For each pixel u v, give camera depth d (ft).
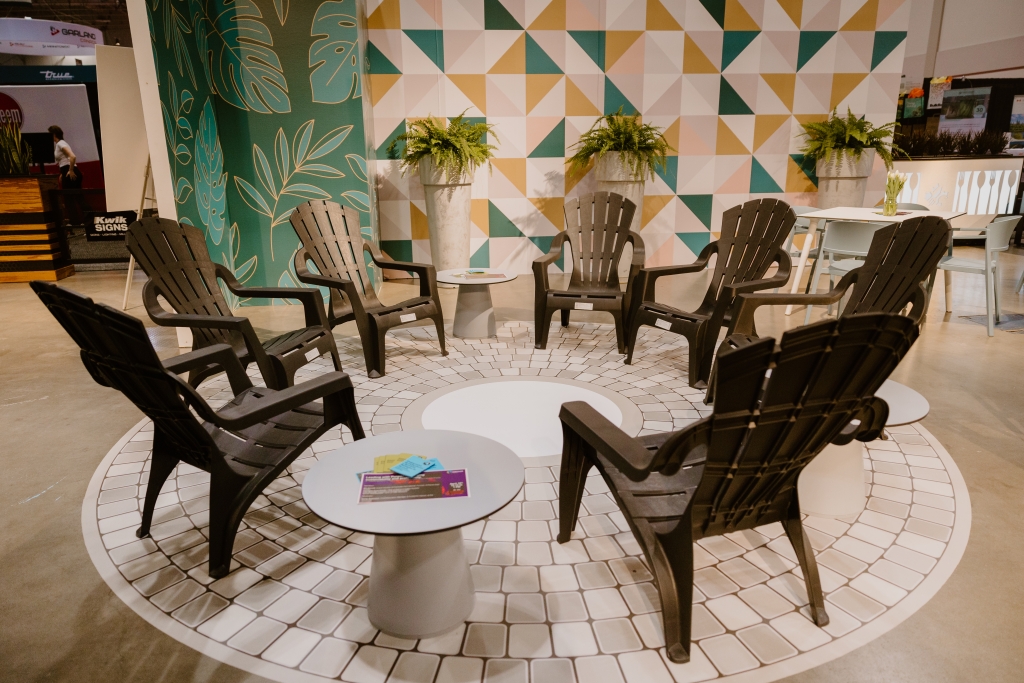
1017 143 30.14
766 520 5.86
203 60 16.48
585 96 21.72
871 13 21.85
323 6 16.92
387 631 5.62
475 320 14.61
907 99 31.76
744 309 9.96
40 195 21.26
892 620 5.78
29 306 18.44
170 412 5.98
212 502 6.27
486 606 5.97
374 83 20.80
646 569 6.49
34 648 5.52
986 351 13.56
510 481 5.60
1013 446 9.25
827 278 21.35
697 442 4.80
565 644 5.49
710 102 22.16
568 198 22.59
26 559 6.76
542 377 12.03
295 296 11.05
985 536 7.06
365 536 7.11
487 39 20.85
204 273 10.66
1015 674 5.17
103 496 8.04
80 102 33.35
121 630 5.72
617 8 21.04
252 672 5.23
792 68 22.13
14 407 11.02
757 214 12.08
